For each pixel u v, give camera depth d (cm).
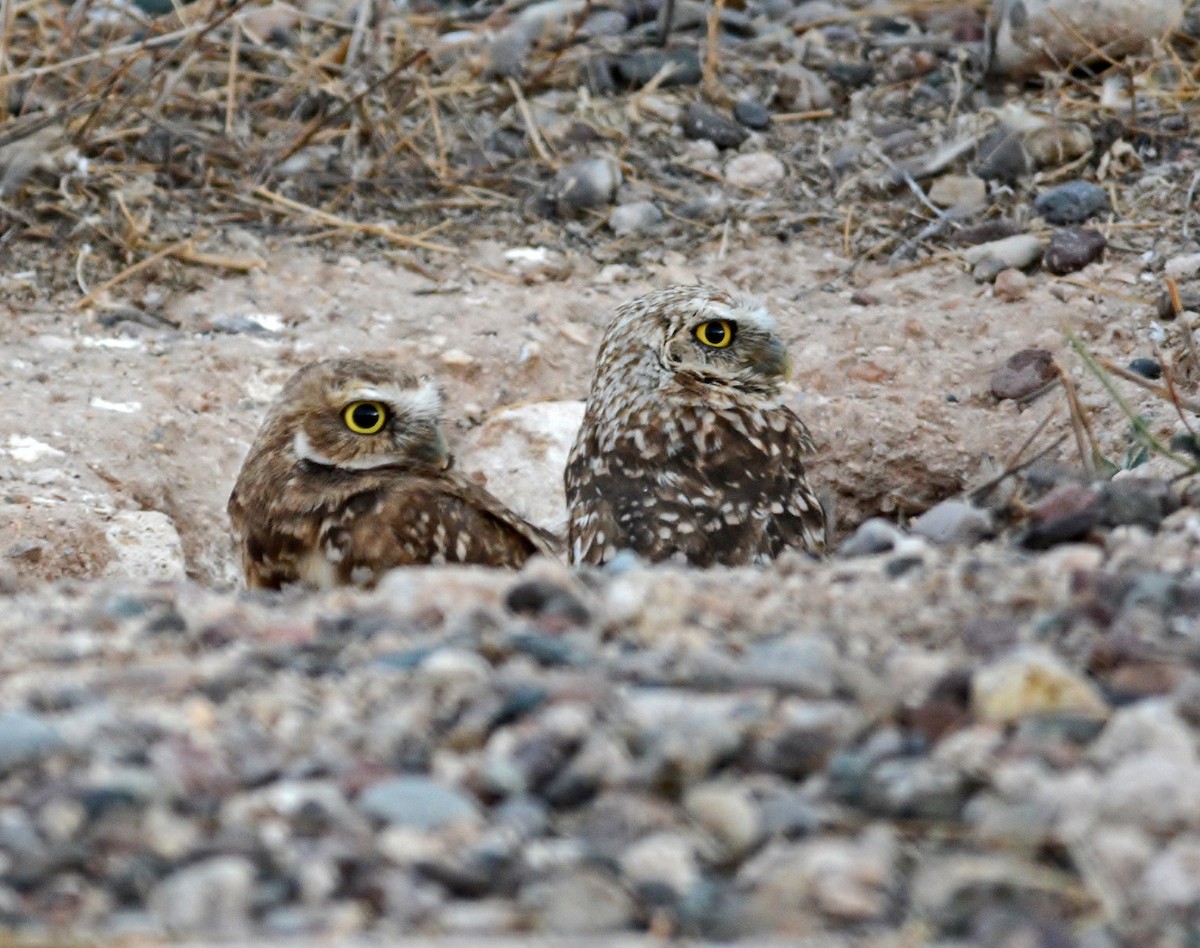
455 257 1486
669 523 1014
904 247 1483
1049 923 467
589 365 1370
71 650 661
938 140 1585
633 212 1524
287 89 1630
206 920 481
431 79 1672
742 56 1709
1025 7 1609
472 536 1002
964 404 1309
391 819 517
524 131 1627
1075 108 1574
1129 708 560
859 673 591
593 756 539
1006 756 534
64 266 1445
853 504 1281
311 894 490
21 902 491
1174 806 495
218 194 1539
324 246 1495
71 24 1594
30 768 551
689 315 1048
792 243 1501
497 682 589
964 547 773
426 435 1015
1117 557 720
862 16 1745
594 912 480
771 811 518
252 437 1282
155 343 1368
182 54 1638
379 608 694
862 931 472
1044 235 1464
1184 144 1541
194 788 534
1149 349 1324
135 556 1114
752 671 598
